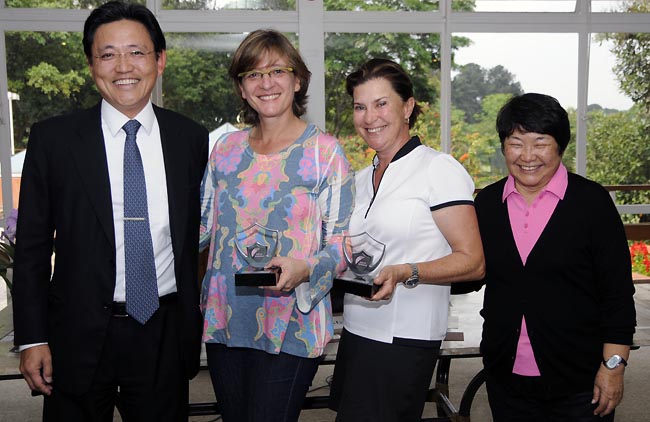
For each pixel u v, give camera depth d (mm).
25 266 1719
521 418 1845
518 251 1764
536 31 5551
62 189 1706
